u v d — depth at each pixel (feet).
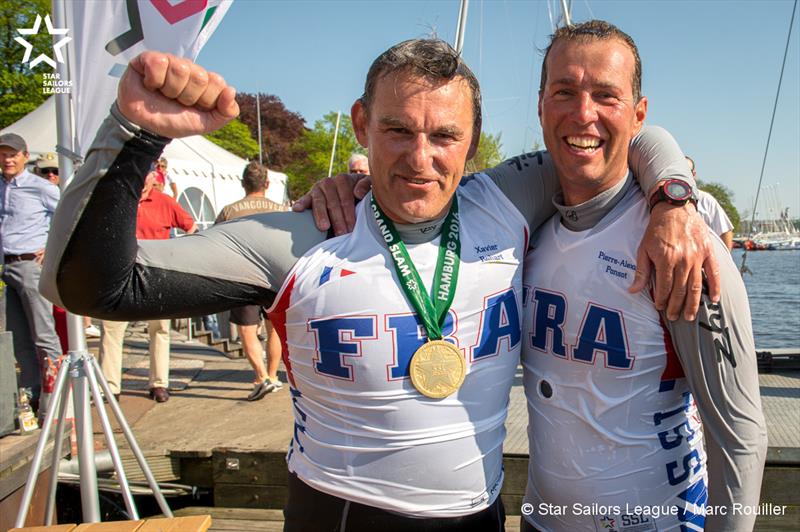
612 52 4.93
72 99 8.52
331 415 4.80
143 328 28.63
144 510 12.09
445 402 4.74
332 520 4.82
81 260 3.94
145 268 4.30
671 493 5.37
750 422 4.90
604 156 5.07
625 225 5.22
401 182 4.57
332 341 4.66
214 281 4.57
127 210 3.99
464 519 4.85
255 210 15.48
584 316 5.27
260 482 11.78
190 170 35.09
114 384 15.53
